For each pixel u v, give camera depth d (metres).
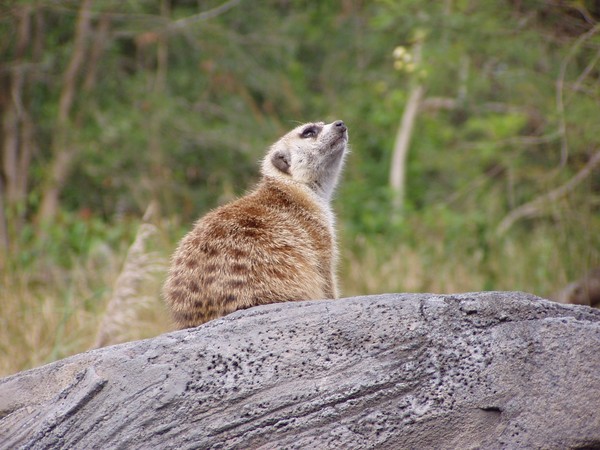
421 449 5.76
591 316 6.01
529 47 14.82
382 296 6.20
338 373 5.92
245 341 6.08
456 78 17.61
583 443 5.62
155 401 5.95
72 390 6.16
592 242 13.54
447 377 5.84
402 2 15.54
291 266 7.29
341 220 19.27
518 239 17.28
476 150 19.44
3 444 6.16
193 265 7.33
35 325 10.95
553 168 15.20
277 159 9.14
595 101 13.48
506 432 5.71
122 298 10.45
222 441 5.85
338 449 5.77
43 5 18.72
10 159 19.41
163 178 19.34
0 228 15.00
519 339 5.85
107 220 18.89
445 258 15.45
